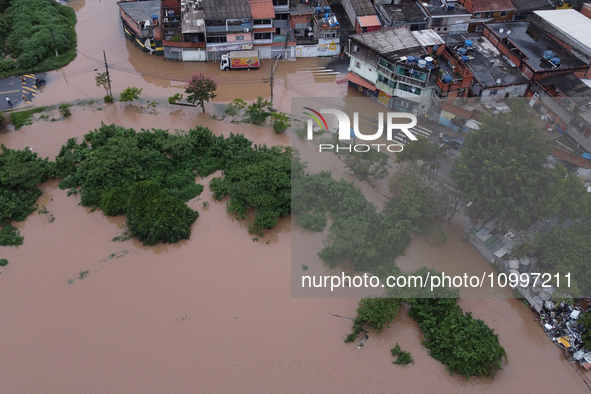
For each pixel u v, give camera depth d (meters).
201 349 34.50
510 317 36.66
